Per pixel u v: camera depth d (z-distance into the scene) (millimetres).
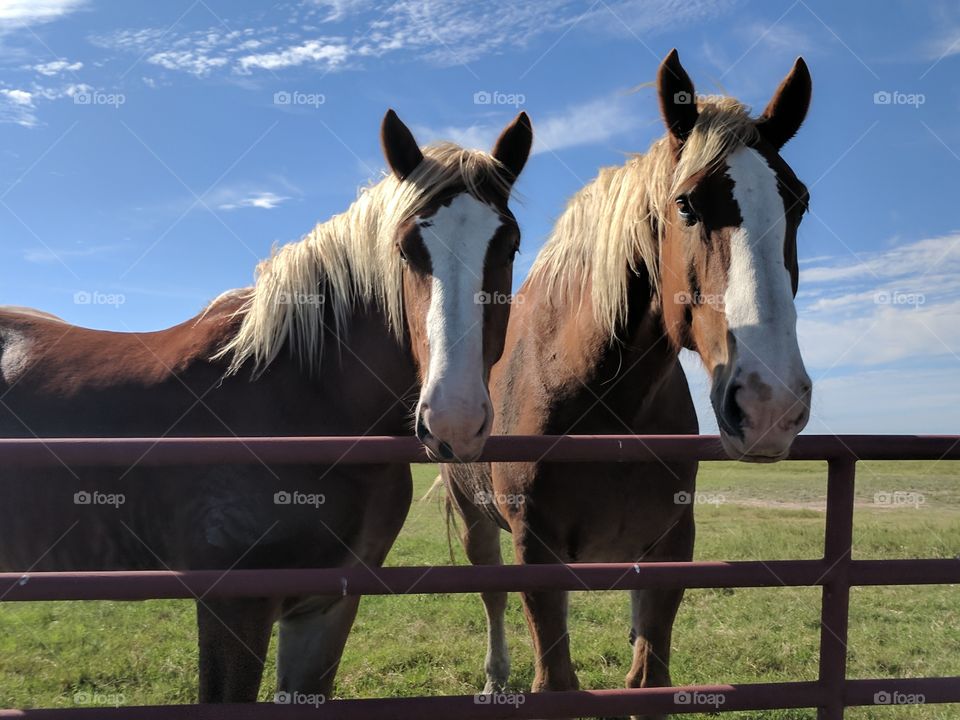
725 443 1767
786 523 8469
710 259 1918
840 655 1829
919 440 1812
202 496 2139
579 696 1742
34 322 2650
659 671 2377
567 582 1722
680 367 2836
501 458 1752
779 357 1713
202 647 2066
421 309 1889
